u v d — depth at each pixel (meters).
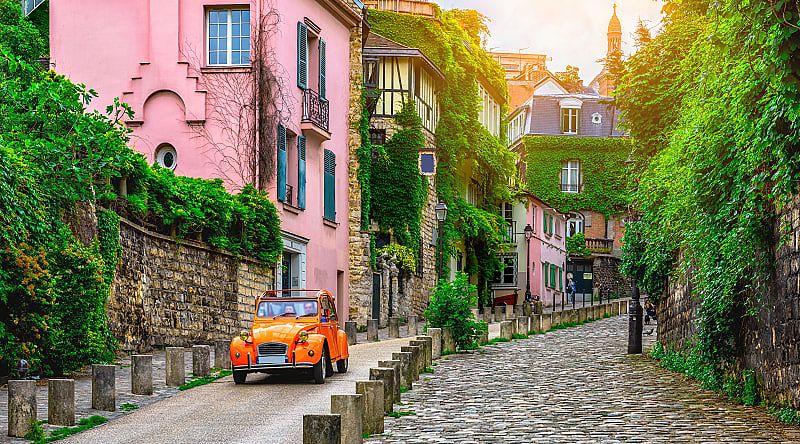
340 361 23.98
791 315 16.53
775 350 17.52
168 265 27.50
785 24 12.45
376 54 48.81
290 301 23.19
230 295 31.17
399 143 48.69
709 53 17.91
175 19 34.44
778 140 15.37
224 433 15.11
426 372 25.62
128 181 25.86
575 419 17.12
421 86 50.66
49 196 21.25
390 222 48.31
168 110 34.44
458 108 55.66
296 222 36.72
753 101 16.22
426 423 16.67
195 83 34.22
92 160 22.84
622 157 89.06
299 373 23.91
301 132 37.34
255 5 34.34
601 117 90.06
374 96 47.44
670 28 32.12
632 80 32.59
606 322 49.44
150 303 26.50
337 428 12.09
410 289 49.41
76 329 21.33
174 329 27.72
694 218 20.48
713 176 19.22
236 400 18.98
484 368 26.77
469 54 56.78
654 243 28.48
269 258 33.50
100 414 16.83
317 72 38.84
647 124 32.62
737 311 20.00
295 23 36.59
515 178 72.38
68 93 23.22
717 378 21.73
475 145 56.88
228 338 30.95
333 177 40.47
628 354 31.48
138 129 34.50
